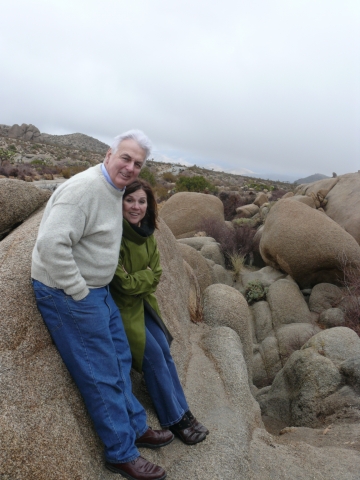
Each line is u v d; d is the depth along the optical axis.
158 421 3.25
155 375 3.04
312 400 5.36
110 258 2.50
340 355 5.79
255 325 9.03
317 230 9.86
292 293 9.45
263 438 3.84
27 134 79.50
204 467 2.93
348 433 4.46
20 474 1.96
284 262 10.20
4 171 26.45
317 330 8.35
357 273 9.49
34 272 2.41
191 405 3.79
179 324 4.94
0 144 58.66
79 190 2.30
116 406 2.50
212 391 4.09
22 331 2.36
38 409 2.21
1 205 4.27
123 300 2.94
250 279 10.91
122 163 2.42
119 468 2.52
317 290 9.74
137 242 2.96
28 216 4.59
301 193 17.91
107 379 2.49
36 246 2.26
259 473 3.26
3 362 2.19
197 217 15.57
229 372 4.42
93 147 102.81
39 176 28.62
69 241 2.24
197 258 8.02
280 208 10.79
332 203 15.02
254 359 7.98
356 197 14.26
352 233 12.98
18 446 2.00
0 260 2.67
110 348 2.52
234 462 3.07
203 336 5.29
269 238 10.63
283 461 3.49
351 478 3.46
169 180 39.59
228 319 5.71
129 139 2.45
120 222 2.57
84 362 2.43
